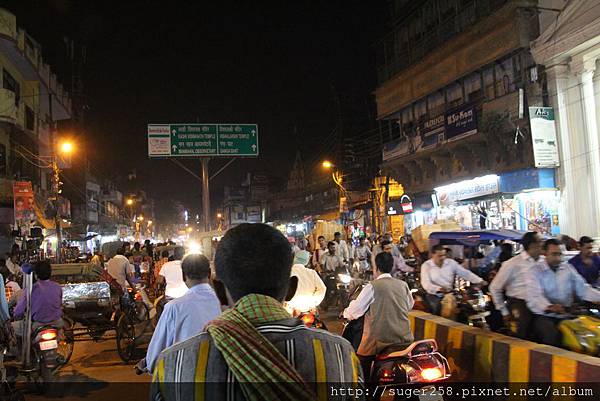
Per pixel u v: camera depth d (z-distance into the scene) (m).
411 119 26.59
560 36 16.61
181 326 3.84
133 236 78.12
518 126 18.19
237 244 1.92
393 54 27.58
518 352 5.10
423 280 7.84
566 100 17.00
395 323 5.36
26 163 28.56
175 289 7.31
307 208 51.75
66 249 33.59
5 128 24.94
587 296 5.89
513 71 19.30
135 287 10.30
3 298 5.45
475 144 20.52
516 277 5.80
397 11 27.25
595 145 16.28
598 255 8.49
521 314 5.63
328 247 13.59
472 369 5.77
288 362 1.70
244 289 1.90
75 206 48.53
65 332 8.73
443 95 23.89
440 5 23.59
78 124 48.75
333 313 12.91
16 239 24.20
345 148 39.38
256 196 85.00
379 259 5.58
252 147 26.61
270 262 1.91
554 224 17.36
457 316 6.90
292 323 1.83
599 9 15.58
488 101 19.39
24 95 27.95
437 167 23.92
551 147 17.06
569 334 5.03
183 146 25.97
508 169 18.80
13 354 7.49
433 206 24.12
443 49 22.88
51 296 7.37
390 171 27.25
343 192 37.62
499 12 19.41
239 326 1.74
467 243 9.64
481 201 20.66
